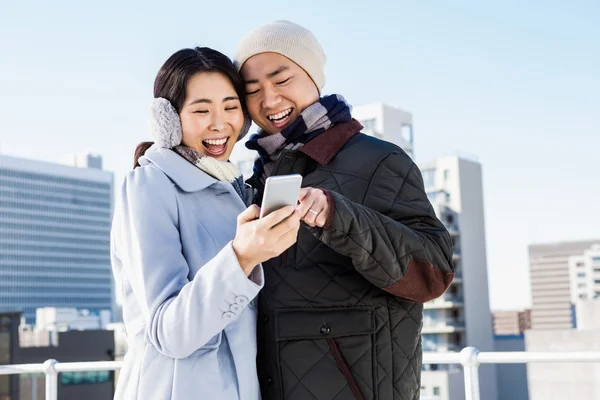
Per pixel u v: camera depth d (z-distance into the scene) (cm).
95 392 3816
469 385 232
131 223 153
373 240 147
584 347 3662
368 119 5894
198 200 163
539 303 15825
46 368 292
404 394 163
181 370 148
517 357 228
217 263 137
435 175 5766
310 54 183
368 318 160
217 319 139
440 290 161
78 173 16162
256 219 136
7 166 15112
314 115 176
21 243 15088
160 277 147
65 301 15500
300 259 164
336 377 158
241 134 190
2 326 3469
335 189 168
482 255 5744
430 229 165
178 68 166
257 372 168
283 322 162
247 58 184
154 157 163
